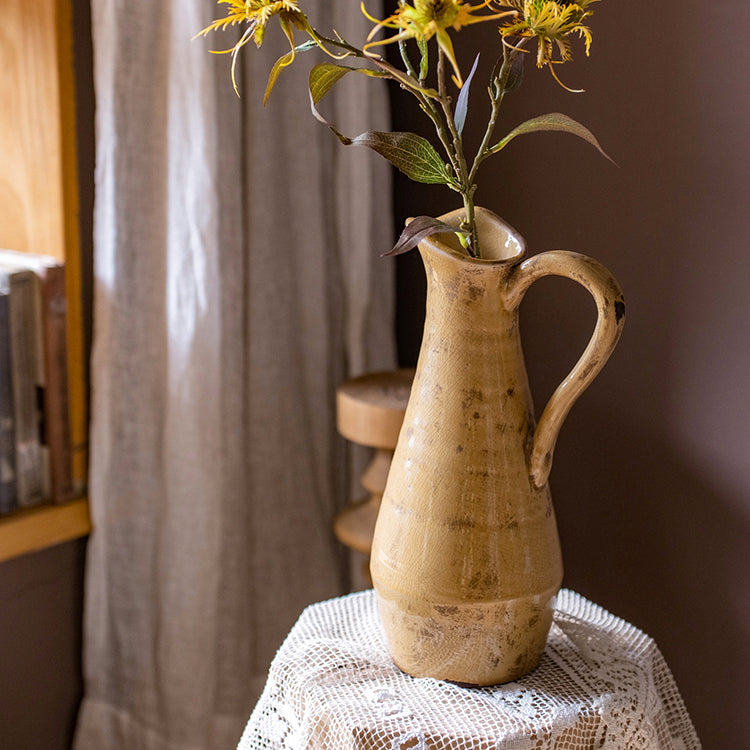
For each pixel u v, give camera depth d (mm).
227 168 1253
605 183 1120
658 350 1106
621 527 1192
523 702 733
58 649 1391
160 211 1275
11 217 1324
